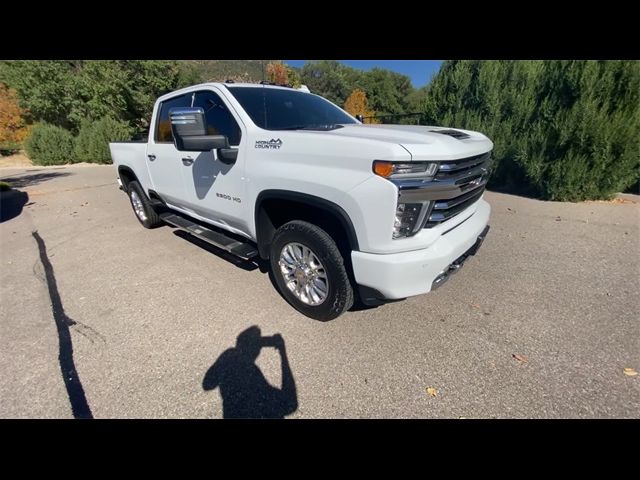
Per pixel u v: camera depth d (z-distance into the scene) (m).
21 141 22.03
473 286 3.15
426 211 1.99
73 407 1.95
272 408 1.92
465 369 2.15
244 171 2.72
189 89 3.46
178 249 4.32
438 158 1.96
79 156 18.27
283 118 2.99
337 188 2.07
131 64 19.73
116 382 2.12
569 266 3.54
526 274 3.37
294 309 2.85
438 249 2.10
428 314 2.73
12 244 4.81
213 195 3.20
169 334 2.58
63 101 20.31
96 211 6.73
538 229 4.72
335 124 3.25
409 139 2.11
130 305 3.01
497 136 7.27
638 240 4.23
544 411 1.85
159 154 3.94
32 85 20.02
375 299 2.21
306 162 2.26
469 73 7.60
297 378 2.11
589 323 2.58
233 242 3.29
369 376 2.11
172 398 1.99
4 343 2.53
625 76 5.27
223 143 2.60
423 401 1.93
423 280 2.08
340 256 2.34
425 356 2.27
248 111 2.85
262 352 2.35
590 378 2.05
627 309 2.75
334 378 2.10
